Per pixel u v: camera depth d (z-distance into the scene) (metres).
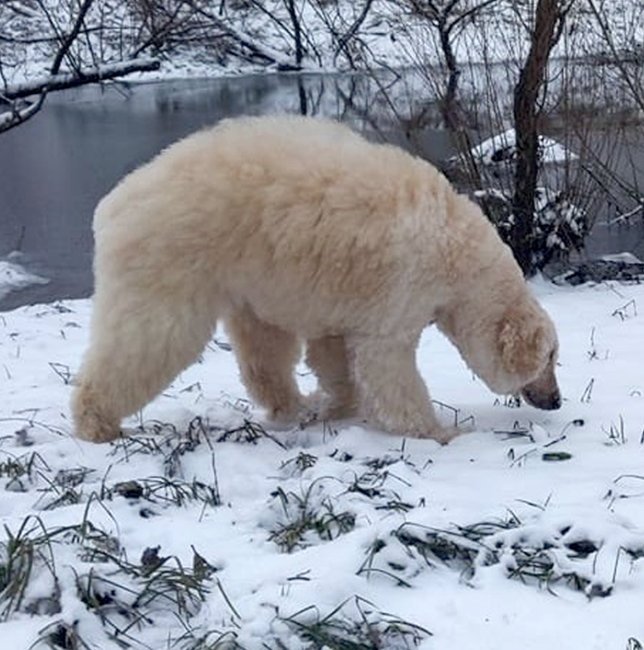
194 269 2.46
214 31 9.90
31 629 1.62
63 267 5.46
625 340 3.50
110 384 2.54
